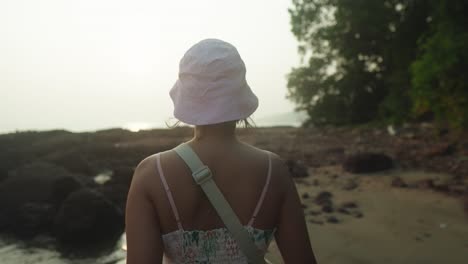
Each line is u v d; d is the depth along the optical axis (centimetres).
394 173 790
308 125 2909
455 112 1312
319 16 2670
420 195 626
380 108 2309
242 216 131
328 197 632
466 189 640
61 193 593
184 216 129
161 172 131
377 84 2705
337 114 2811
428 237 455
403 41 2323
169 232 131
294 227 139
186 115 132
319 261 397
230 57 133
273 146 1307
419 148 1068
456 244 431
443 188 648
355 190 675
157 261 127
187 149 134
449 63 1266
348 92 2738
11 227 538
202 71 130
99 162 971
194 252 130
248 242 129
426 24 2241
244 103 135
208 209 130
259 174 135
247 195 132
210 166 131
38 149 1051
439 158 901
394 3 2405
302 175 792
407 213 542
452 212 538
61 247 477
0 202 579
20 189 600
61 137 1201
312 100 2888
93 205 512
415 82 1439
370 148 1157
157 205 130
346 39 2567
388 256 405
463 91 1298
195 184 130
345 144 1320
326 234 471
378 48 2553
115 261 432
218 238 130
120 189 640
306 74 2848
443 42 1345
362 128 2064
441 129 1361
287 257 142
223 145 135
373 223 507
